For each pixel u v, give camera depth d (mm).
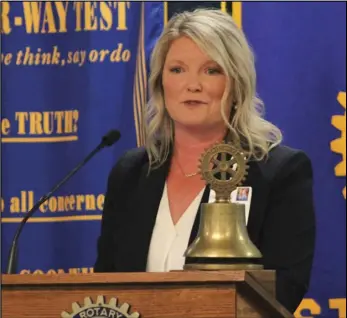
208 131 6641
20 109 9398
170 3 9367
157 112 6828
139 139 9281
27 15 9422
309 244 6266
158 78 6773
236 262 5215
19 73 9398
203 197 6504
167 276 4539
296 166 6492
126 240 6605
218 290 4500
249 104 6605
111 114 9359
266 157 6496
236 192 6352
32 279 4676
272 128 6758
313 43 9336
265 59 9352
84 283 4621
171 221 6516
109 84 9367
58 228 9336
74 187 9352
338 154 9297
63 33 9406
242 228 5336
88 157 6621
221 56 6445
